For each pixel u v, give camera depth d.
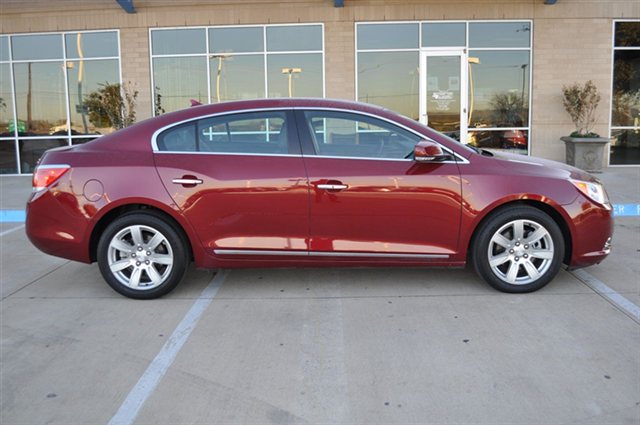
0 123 13.27
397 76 12.67
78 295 4.97
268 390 3.30
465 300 4.64
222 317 4.39
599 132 12.88
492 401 3.13
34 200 4.76
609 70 12.72
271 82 12.74
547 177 4.70
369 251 4.69
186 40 12.71
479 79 12.72
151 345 3.92
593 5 12.52
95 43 12.86
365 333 4.04
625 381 3.31
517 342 3.85
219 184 4.64
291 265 4.77
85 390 3.33
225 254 4.72
